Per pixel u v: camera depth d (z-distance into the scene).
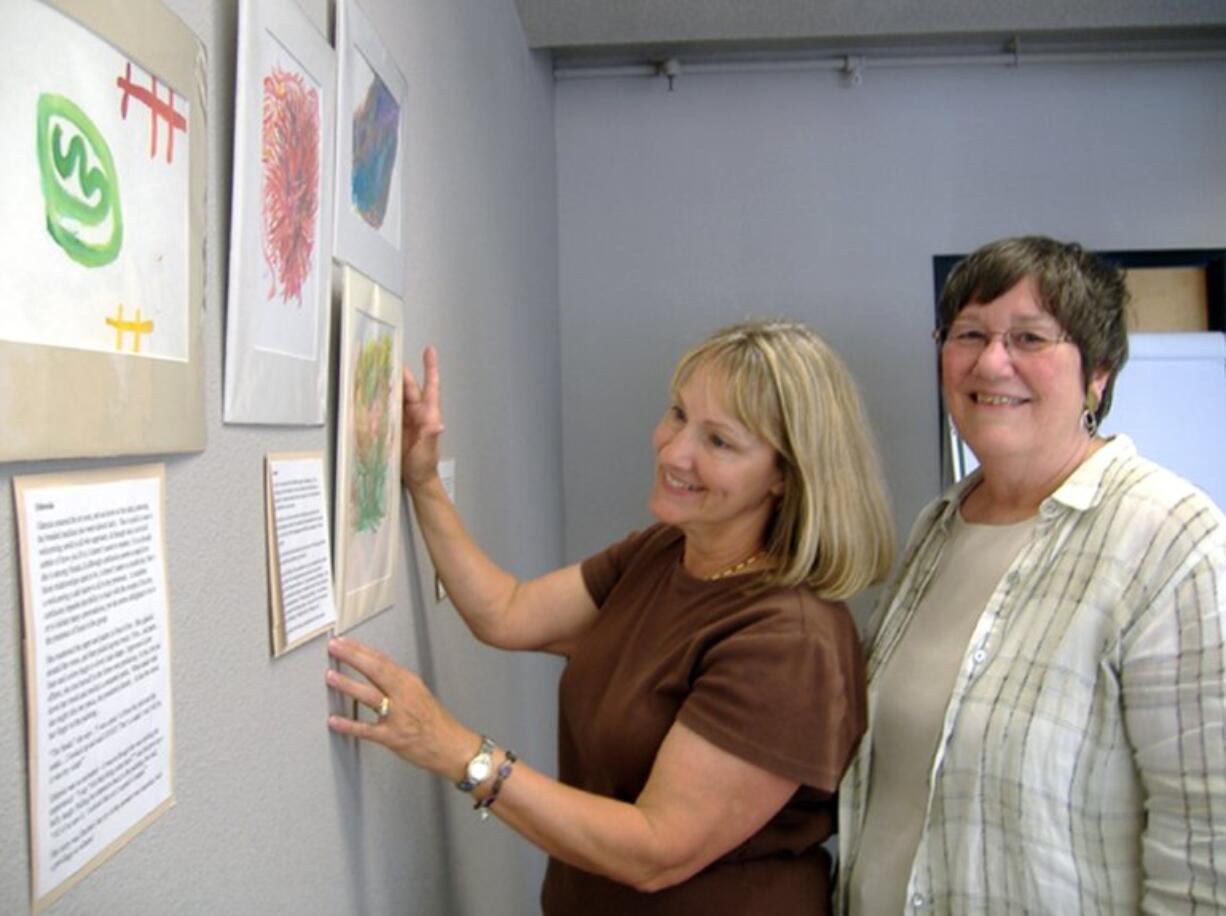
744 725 0.97
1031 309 1.06
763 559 1.12
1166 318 3.03
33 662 0.44
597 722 1.13
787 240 2.99
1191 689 0.88
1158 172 2.96
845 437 1.08
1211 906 0.86
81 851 0.48
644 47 2.86
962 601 1.15
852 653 1.10
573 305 3.02
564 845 0.92
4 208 0.41
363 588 0.98
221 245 0.65
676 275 3.00
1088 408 1.14
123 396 0.51
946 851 1.05
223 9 0.65
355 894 0.96
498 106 1.96
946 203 2.97
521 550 2.18
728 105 2.98
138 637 0.54
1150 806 0.92
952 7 2.61
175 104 0.56
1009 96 2.96
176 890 0.59
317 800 0.85
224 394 0.65
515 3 2.28
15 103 0.42
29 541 0.44
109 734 0.51
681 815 0.96
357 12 0.91
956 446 2.89
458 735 0.92
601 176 3.00
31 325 0.43
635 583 1.28
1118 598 0.95
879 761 1.16
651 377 3.01
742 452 1.07
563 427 3.03
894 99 2.96
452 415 1.47
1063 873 0.96
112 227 0.49
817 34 2.67
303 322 0.79
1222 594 0.89
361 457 0.95
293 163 0.75
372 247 0.98
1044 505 1.05
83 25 0.46
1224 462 2.86
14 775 0.43
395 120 1.07
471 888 1.56
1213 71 2.95
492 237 1.85
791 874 1.10
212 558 0.65
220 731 0.66
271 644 0.75
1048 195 2.96
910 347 2.98
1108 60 2.92
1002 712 1.00
